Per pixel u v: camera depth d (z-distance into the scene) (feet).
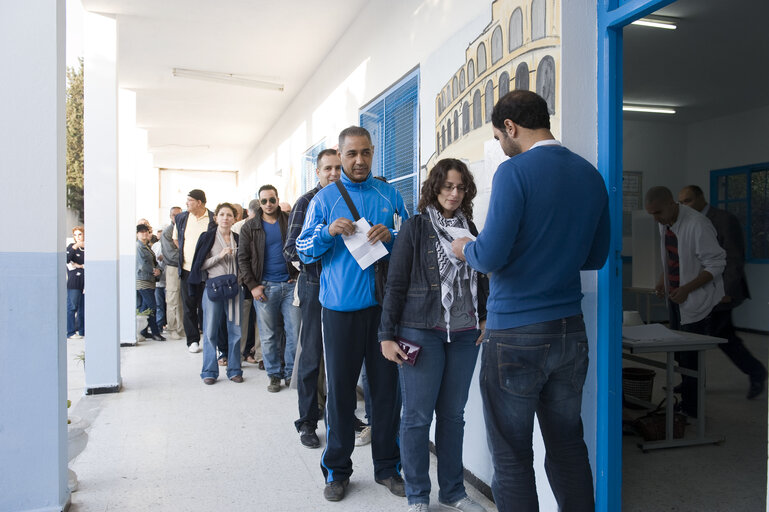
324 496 8.98
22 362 7.85
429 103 11.81
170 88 26.58
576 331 5.93
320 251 8.63
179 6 16.92
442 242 7.51
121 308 23.52
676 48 17.10
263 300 15.49
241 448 11.25
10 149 7.80
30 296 7.87
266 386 16.46
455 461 8.13
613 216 7.55
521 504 5.90
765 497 8.81
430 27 11.72
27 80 7.86
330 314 8.77
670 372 11.02
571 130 7.56
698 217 12.80
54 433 7.98
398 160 14.23
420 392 7.63
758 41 16.48
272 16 17.65
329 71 21.08
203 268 16.67
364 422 12.48
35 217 7.88
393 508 8.61
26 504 7.88
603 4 7.59
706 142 26.91
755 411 13.55
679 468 10.02
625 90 21.65
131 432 12.25
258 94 27.61
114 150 16.08
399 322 7.69
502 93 8.83
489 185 9.09
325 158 11.58
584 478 6.03
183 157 52.13
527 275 5.80
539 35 7.91
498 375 5.92
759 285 24.53
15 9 7.82
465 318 7.60
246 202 52.13
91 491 9.23
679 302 12.98
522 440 5.97
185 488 9.36
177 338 25.80
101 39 16.71
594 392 7.71
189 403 14.58
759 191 24.56
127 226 24.11
